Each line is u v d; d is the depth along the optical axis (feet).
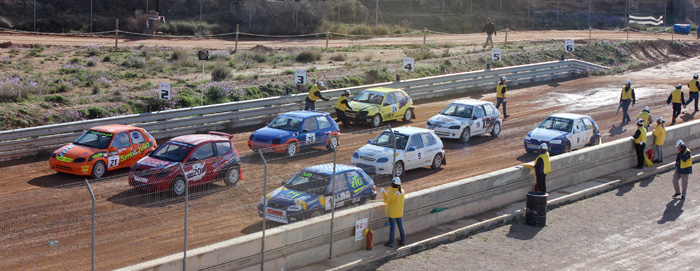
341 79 112.78
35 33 146.00
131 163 65.46
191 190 53.36
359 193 51.67
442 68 131.64
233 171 56.34
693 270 44.75
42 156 69.67
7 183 59.31
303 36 175.94
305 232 42.60
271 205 47.50
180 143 57.21
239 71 118.01
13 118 77.41
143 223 46.78
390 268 43.83
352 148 76.13
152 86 100.78
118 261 40.70
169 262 35.47
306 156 70.59
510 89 126.21
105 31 158.10
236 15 179.83
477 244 49.16
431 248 48.16
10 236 42.70
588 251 47.91
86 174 61.26
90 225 45.73
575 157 65.05
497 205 57.72
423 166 67.82
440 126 82.58
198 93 96.43
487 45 164.55
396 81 108.17
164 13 178.91
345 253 45.34
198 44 149.28
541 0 240.73
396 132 67.31
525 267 44.50
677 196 62.39
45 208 48.32
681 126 80.28
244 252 39.14
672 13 253.03
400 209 46.44
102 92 95.40
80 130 72.79
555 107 109.70
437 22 211.41
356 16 203.51
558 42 172.65
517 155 76.89
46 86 95.61
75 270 39.04
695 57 174.70
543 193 54.60
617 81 136.77
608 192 64.44
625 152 71.82
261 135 70.64
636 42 174.91
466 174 67.05
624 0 248.73
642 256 47.16
